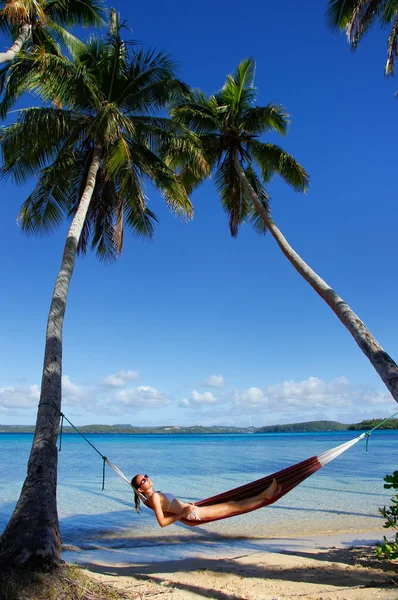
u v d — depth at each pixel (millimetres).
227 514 5812
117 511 12562
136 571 7027
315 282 10156
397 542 6324
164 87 12547
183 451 41250
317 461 6312
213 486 16547
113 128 10578
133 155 12648
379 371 7652
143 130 12602
